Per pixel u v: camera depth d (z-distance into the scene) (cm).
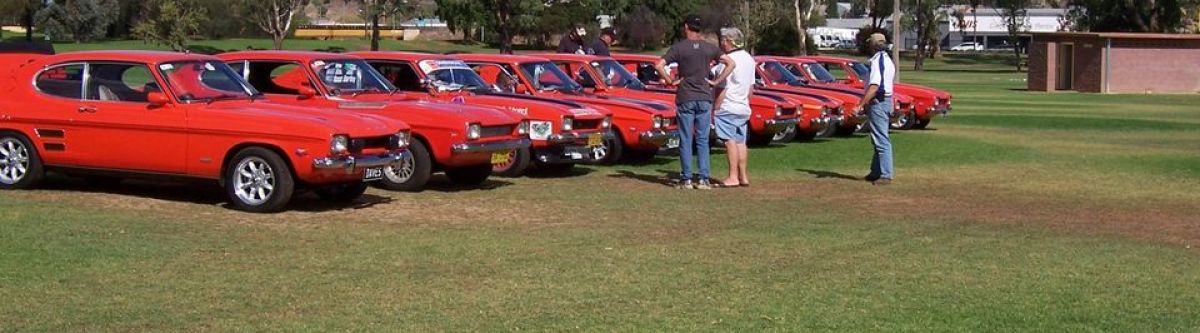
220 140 1098
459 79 1509
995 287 834
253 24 7144
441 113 1274
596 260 902
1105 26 6775
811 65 2431
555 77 1652
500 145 1309
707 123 1365
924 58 9181
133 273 819
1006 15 9894
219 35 7138
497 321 711
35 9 6875
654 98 1702
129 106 1137
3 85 1206
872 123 1466
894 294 806
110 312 712
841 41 10525
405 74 1491
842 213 1198
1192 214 1241
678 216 1148
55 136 1167
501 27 6438
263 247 925
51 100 1172
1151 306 785
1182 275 893
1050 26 10844
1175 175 1622
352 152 1093
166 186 1266
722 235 1035
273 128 1077
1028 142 2136
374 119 1145
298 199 1196
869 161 1738
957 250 983
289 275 825
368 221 1067
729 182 1405
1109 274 891
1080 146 2073
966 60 9388
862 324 721
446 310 736
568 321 714
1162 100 4034
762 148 1911
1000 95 4319
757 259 922
